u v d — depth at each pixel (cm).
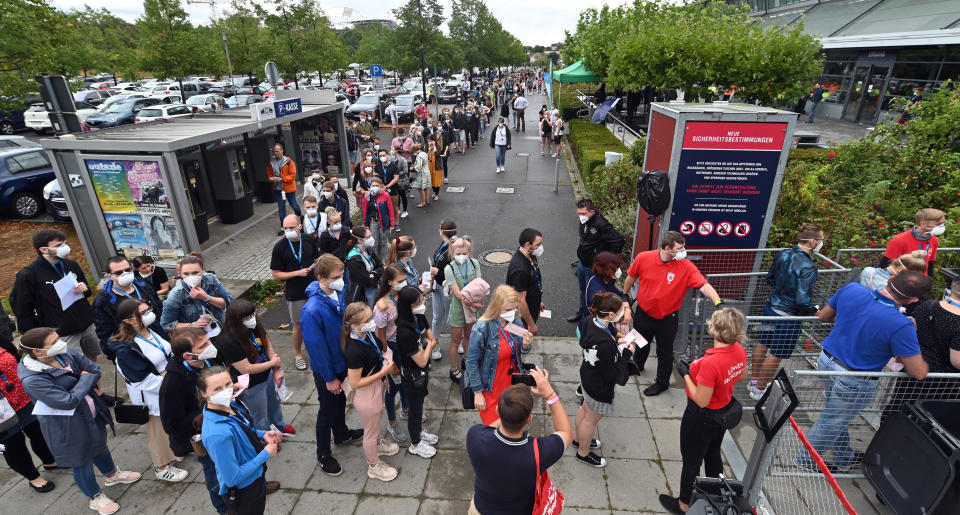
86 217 822
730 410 351
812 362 561
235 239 1052
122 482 436
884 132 1005
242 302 408
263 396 432
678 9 1478
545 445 272
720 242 628
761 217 611
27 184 1188
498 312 387
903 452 373
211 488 368
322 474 443
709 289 481
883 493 386
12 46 1206
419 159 1258
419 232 1103
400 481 434
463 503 411
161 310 533
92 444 386
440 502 412
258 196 1300
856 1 2345
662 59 1229
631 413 513
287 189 1105
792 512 395
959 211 800
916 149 938
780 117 565
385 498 416
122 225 814
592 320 400
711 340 612
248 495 320
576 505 404
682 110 594
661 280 493
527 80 6228
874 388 400
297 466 453
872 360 399
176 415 355
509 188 1489
